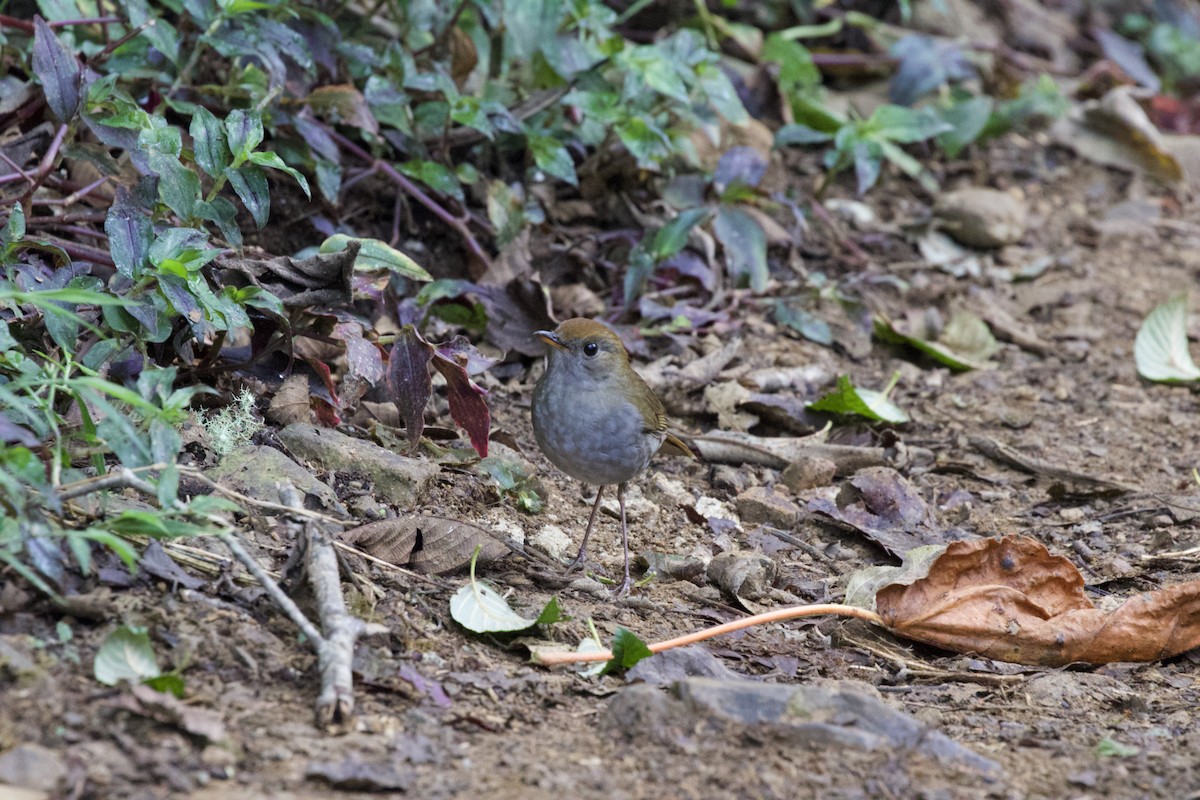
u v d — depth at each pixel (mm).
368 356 9445
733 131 15680
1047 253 17094
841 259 15828
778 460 11711
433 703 6863
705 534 10414
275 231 12281
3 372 7859
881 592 8703
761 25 18734
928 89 17922
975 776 6629
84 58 10789
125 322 8453
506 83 14055
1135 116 19531
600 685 7430
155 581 7168
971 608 8602
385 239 13078
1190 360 14398
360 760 6117
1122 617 8516
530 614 8289
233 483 8523
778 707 6898
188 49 11492
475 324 12531
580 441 9219
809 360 13750
